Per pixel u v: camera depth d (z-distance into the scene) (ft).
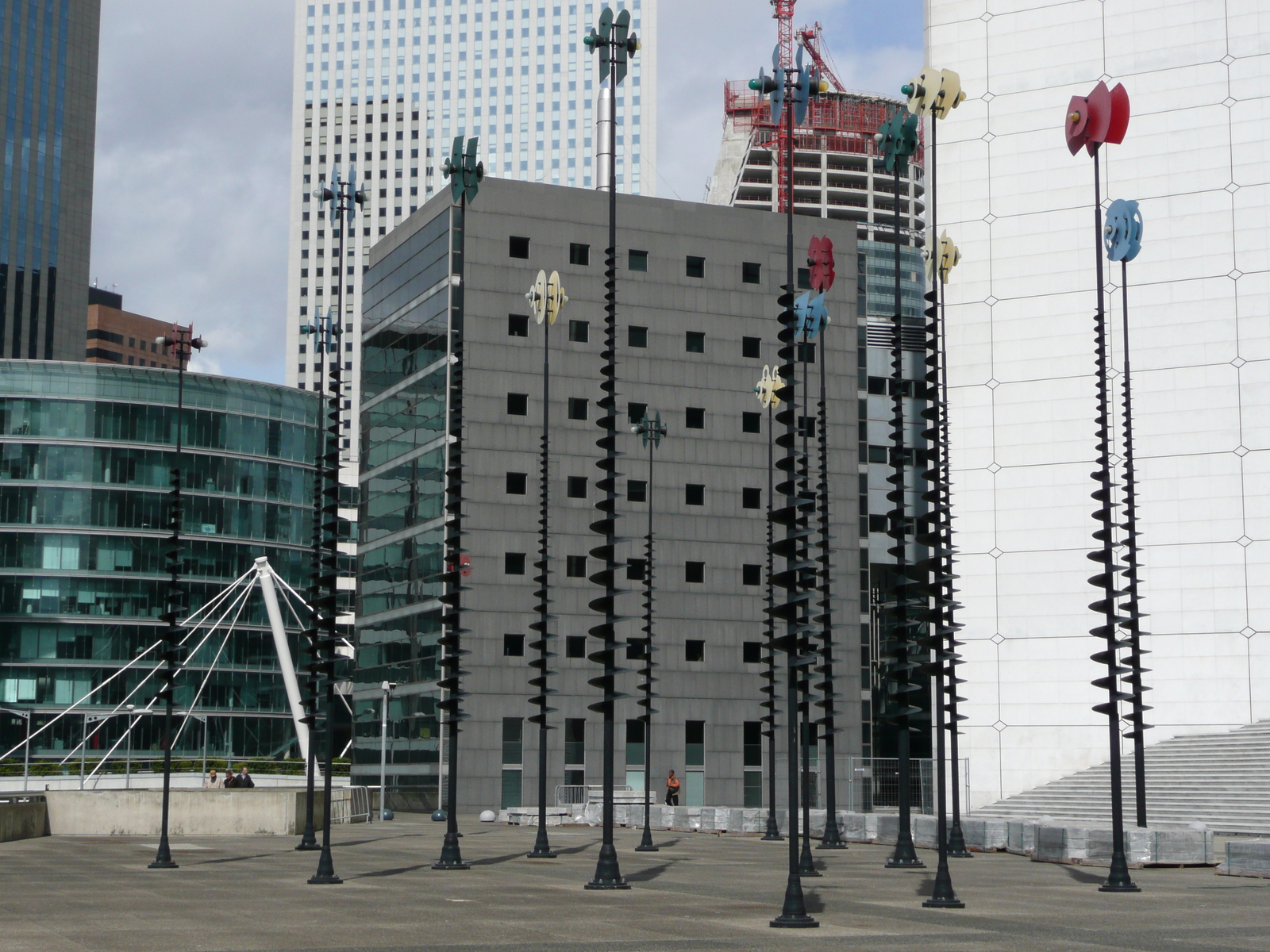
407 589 274.77
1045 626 210.18
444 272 268.41
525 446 262.06
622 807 198.70
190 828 167.22
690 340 274.57
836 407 283.79
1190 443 206.08
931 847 147.84
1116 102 107.96
